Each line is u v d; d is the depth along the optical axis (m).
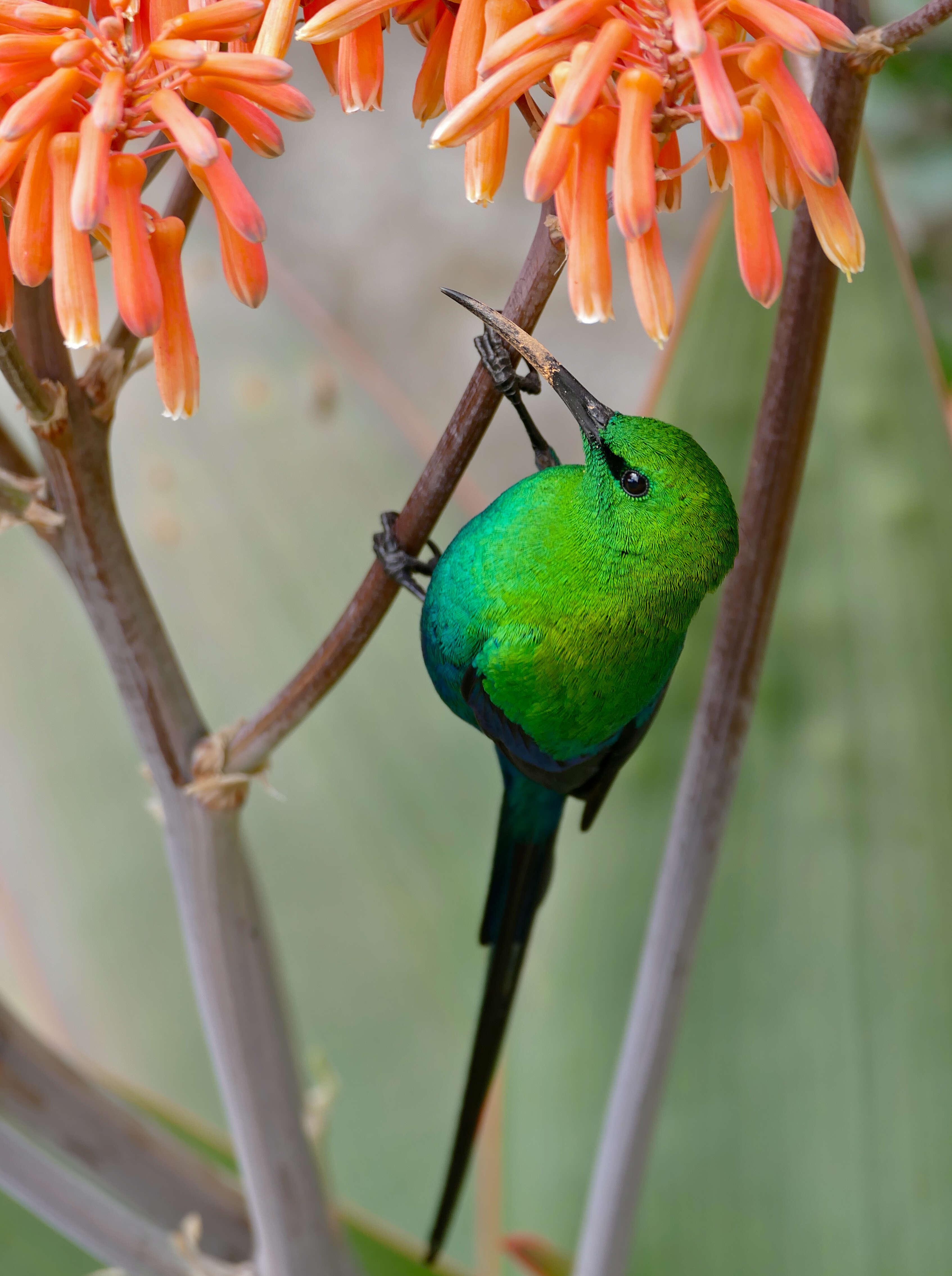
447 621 1.53
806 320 1.47
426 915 2.29
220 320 2.47
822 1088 1.94
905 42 1.43
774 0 1.40
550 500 1.51
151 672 1.49
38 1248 1.92
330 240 4.23
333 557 2.40
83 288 1.39
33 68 1.40
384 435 2.45
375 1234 1.77
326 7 1.41
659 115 1.40
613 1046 2.05
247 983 1.53
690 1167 1.96
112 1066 2.20
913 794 1.94
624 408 3.82
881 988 1.94
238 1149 1.56
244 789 1.50
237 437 2.44
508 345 1.49
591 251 1.40
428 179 4.20
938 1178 1.88
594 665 1.51
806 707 1.97
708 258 1.90
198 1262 1.56
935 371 1.93
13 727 2.38
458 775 2.34
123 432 2.47
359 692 2.37
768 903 1.99
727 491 1.50
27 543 2.46
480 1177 2.07
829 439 1.95
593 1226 1.58
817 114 1.43
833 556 1.96
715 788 1.52
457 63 1.41
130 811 2.35
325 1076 1.58
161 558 2.43
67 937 2.28
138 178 1.40
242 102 1.40
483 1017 1.58
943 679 1.94
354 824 2.33
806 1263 1.91
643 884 2.06
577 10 1.39
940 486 1.94
